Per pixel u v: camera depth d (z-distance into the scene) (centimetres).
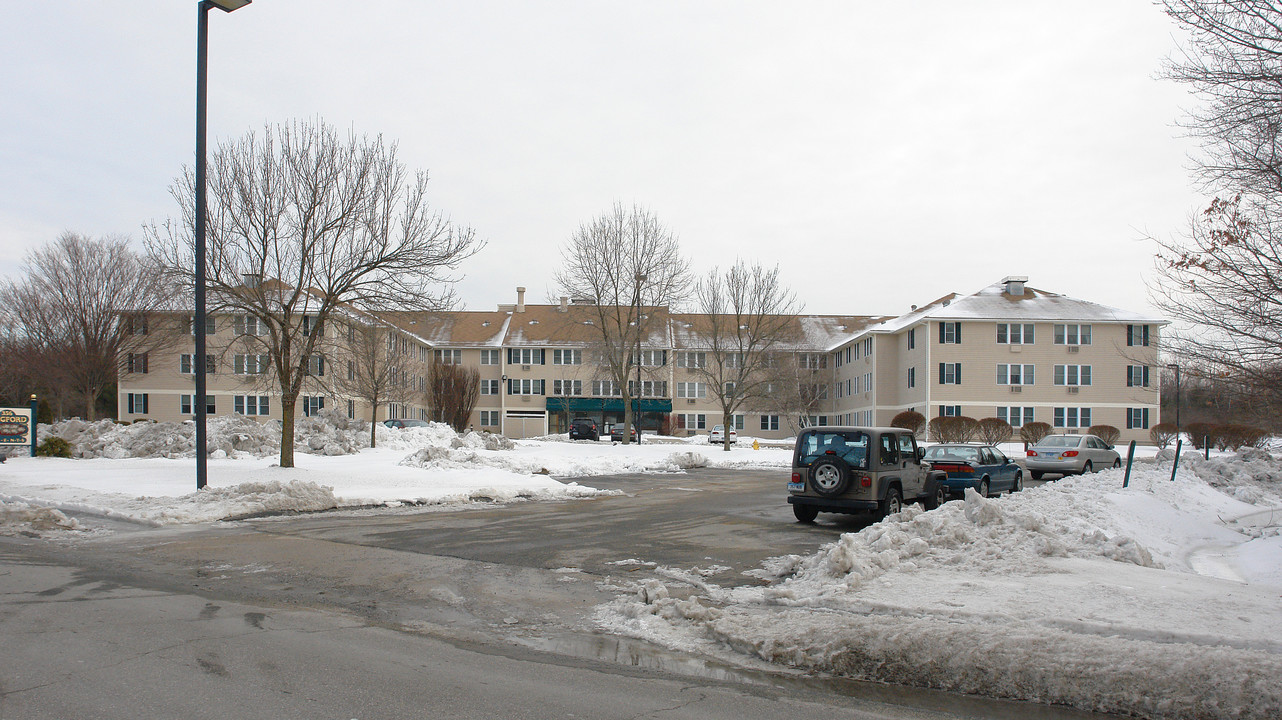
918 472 1555
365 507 1617
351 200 2212
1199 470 2012
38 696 485
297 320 3120
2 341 4356
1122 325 5172
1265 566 1023
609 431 6962
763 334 4534
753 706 514
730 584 901
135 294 4097
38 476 2009
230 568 943
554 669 582
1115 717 509
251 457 2828
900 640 604
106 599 757
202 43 1565
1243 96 995
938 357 5147
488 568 979
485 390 7012
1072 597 740
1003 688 547
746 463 3506
